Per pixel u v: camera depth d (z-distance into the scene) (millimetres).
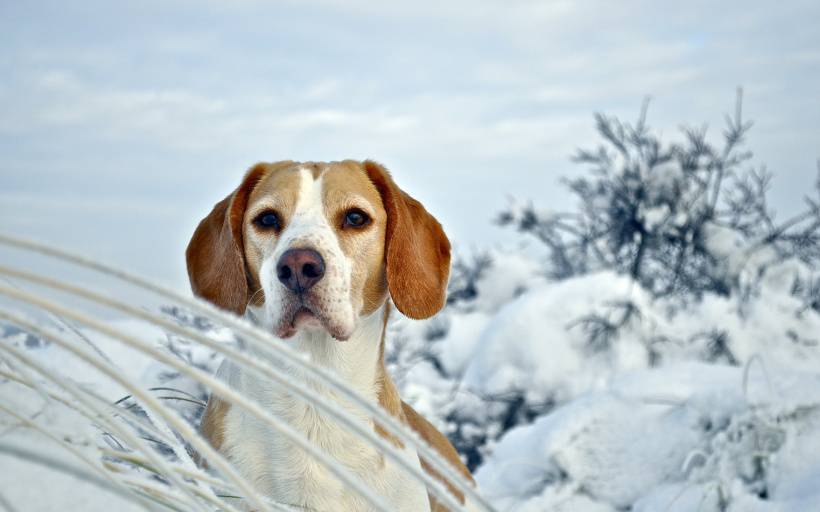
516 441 5086
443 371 8016
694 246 9297
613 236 9500
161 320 1185
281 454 3006
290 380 1250
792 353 7875
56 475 1212
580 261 9711
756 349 7848
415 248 3387
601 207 9672
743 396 4445
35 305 1119
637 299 7734
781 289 9062
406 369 7180
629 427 4637
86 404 1271
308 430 3012
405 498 3105
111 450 1453
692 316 8070
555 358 7133
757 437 4172
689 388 4789
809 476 3945
